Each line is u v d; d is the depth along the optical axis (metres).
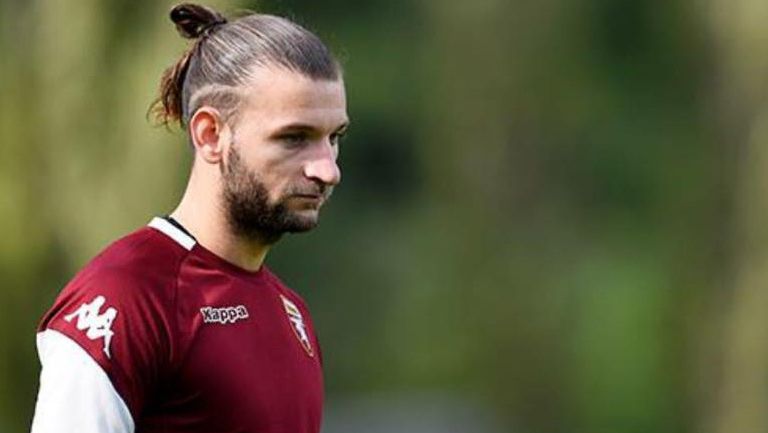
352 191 79.50
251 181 12.59
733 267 48.62
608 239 73.19
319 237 76.38
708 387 49.56
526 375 64.88
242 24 12.79
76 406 12.15
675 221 55.41
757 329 47.38
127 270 12.50
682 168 65.19
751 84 47.69
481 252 65.25
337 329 76.25
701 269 50.56
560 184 67.12
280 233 12.79
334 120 12.63
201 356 12.50
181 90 13.00
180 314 12.52
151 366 12.34
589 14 72.00
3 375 26.20
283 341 13.08
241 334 12.73
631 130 74.88
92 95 25.33
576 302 66.12
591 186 71.19
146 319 12.38
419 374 72.25
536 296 65.19
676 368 52.75
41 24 25.73
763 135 47.97
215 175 12.74
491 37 64.88
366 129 79.94
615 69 75.62
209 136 12.73
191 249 12.72
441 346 69.44
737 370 47.84
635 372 71.94
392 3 80.00
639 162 74.38
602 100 73.88
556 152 66.56
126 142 25.11
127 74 25.11
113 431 12.20
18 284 25.94
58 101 25.47
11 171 25.77
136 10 25.19
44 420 12.19
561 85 65.69
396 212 79.38
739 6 47.00
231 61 12.65
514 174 65.56
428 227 69.81
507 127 65.31
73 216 25.38
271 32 12.67
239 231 12.78
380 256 77.06
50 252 25.88
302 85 12.52
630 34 76.19
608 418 71.75
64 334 12.31
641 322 72.38
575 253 67.00
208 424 12.54
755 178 48.06
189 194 12.88
